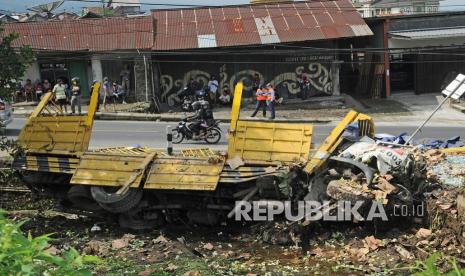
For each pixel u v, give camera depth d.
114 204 10.12
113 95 29.89
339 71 32.69
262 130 10.05
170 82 30.27
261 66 30.48
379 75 32.56
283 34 30.19
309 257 8.76
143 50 29.48
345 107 29.78
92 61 30.02
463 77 13.27
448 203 9.23
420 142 14.68
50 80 30.81
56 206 12.29
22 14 62.25
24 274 2.58
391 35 31.70
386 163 9.48
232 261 8.59
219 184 9.99
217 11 32.28
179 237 9.98
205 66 30.23
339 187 9.17
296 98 30.89
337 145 9.78
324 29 30.39
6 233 2.73
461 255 8.11
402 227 9.53
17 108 28.88
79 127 11.04
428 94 33.06
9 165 13.98
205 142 19.70
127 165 10.31
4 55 11.27
